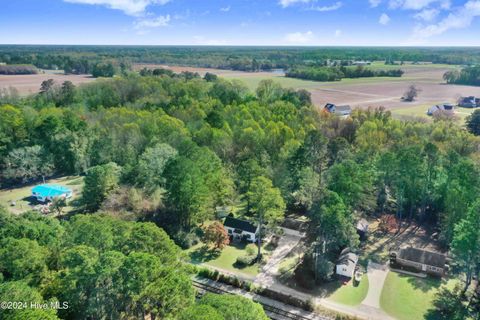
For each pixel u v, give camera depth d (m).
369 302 43.41
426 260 49.47
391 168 61.03
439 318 40.62
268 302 43.47
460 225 45.59
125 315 34.75
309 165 68.75
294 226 61.66
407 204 65.31
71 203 71.31
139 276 30.91
